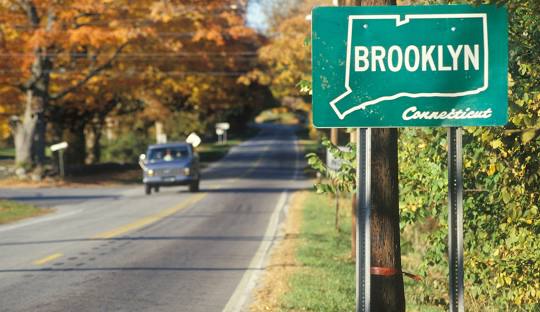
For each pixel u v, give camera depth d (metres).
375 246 11.98
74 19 75.94
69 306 16.52
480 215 15.33
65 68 80.31
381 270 11.92
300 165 100.81
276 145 150.62
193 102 105.19
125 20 75.56
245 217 38.53
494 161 13.95
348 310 15.66
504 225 14.55
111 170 89.19
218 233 31.47
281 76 74.25
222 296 17.73
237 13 84.75
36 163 77.81
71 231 32.75
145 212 42.28
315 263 22.42
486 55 10.57
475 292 16.17
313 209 41.34
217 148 139.00
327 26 10.55
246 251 25.81
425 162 15.94
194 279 20.12
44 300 17.14
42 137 77.75
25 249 26.58
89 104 85.50
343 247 26.69
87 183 75.44
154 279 20.11
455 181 10.62
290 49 71.62
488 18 10.56
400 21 10.56
